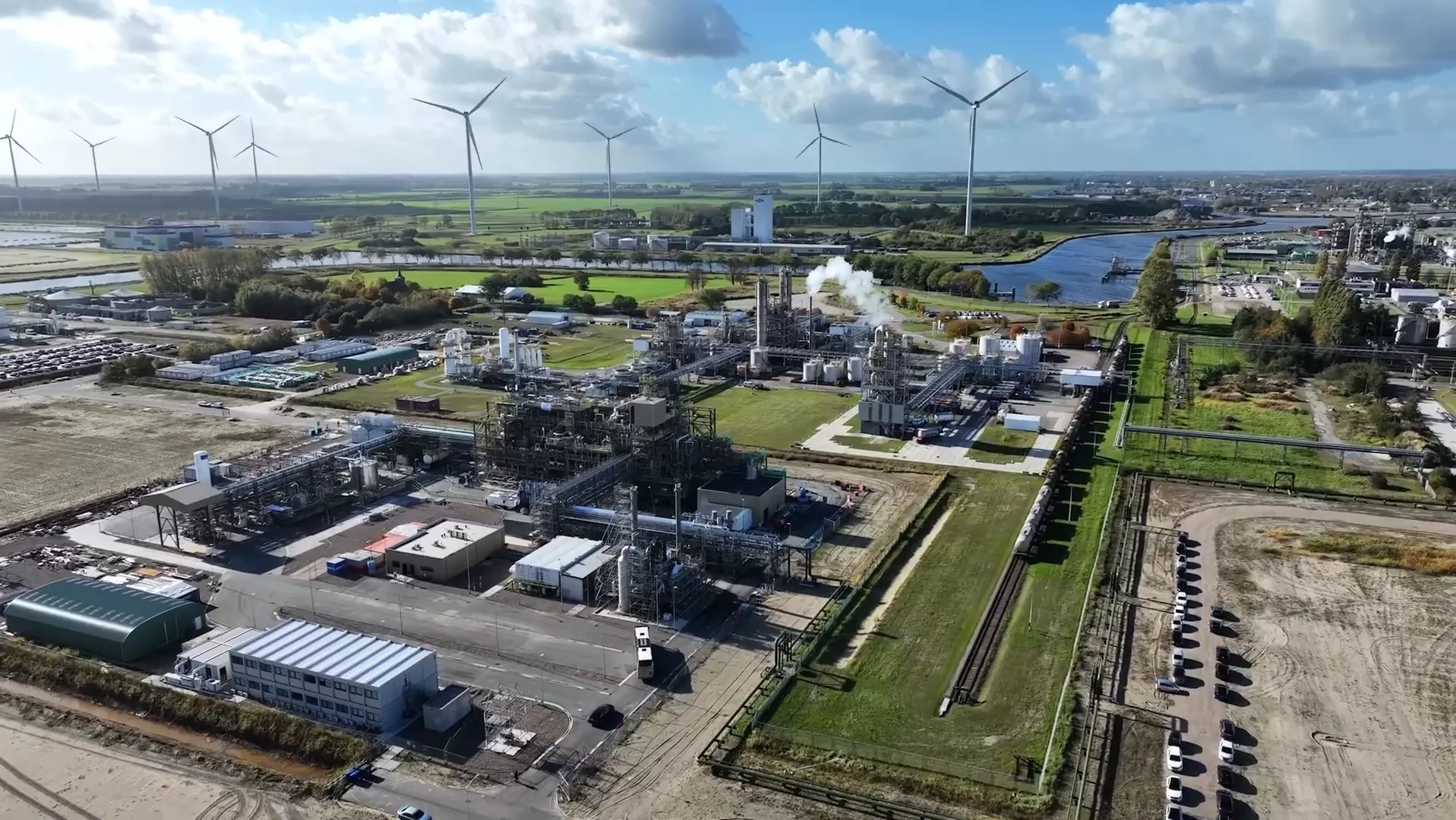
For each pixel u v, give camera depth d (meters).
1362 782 56.25
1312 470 112.88
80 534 95.31
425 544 88.88
